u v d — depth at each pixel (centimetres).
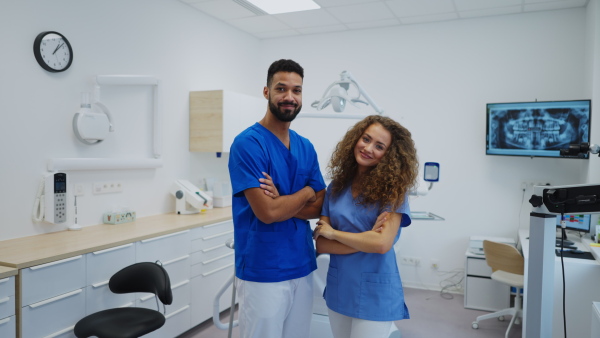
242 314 184
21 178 270
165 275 236
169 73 385
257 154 172
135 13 348
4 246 248
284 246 179
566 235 362
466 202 440
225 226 365
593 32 362
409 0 382
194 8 410
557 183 408
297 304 189
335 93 296
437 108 447
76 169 300
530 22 412
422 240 458
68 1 295
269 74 177
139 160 346
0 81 257
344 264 176
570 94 402
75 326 228
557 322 298
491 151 414
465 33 435
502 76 423
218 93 395
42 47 276
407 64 457
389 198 163
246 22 452
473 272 397
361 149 172
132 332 218
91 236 279
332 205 183
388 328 175
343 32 482
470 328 355
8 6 260
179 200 377
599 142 362
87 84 310
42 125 281
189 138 411
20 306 211
